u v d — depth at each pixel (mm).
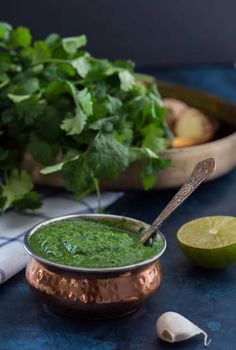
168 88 1151
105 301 649
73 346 634
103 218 727
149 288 667
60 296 653
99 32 1584
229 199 938
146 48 1615
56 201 897
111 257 653
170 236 832
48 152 873
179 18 1604
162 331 640
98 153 828
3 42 967
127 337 648
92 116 869
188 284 737
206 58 1643
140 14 1585
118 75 927
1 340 641
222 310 693
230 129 1070
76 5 1552
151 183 894
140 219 871
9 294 713
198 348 635
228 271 765
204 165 725
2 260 729
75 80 939
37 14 1546
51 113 871
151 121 927
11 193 863
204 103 1128
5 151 899
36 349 629
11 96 871
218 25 1618
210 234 764
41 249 667
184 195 713
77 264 646
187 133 1029
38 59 938
